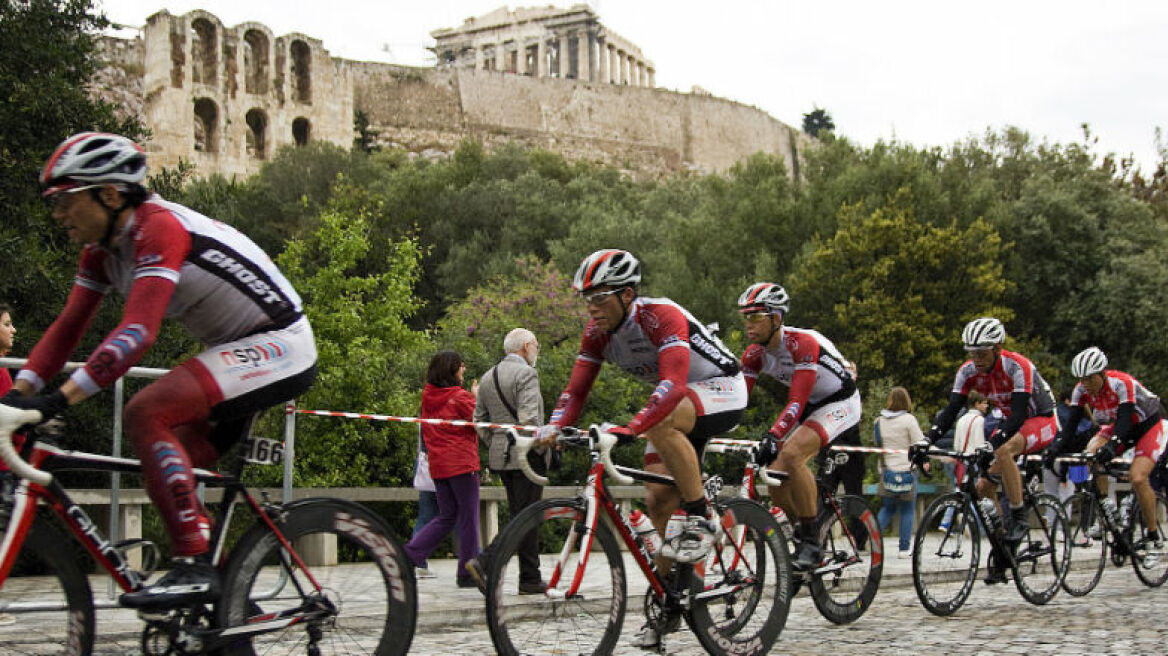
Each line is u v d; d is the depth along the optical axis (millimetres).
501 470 7203
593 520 4461
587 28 117500
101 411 11586
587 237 40094
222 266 3645
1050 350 33469
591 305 4758
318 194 53375
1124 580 9258
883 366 27750
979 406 11523
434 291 45250
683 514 4824
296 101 73562
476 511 7410
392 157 67625
